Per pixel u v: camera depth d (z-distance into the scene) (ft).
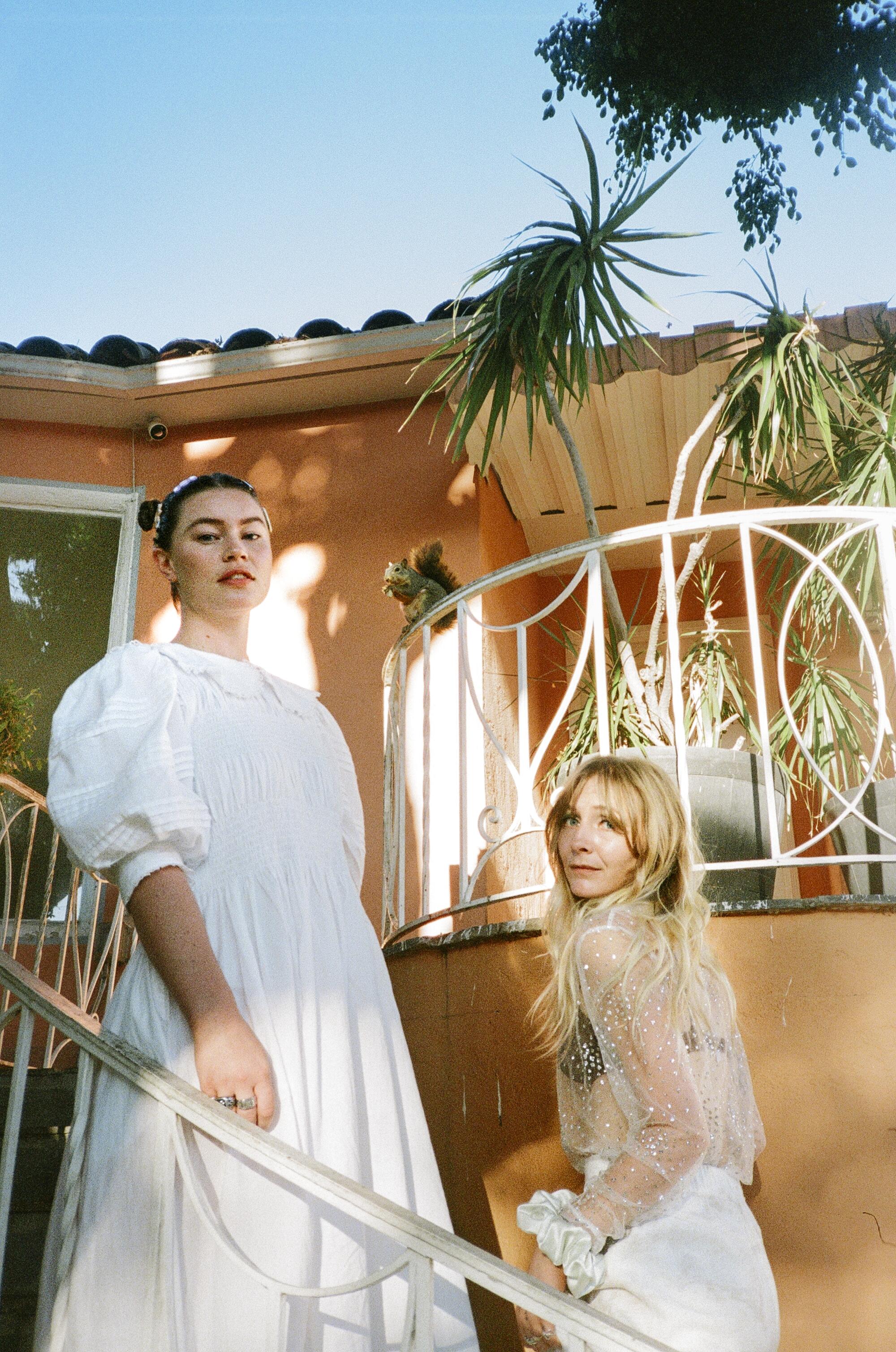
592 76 21.77
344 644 16.81
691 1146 5.05
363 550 17.19
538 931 7.66
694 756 9.43
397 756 10.66
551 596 20.18
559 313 12.25
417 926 9.14
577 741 12.52
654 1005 5.32
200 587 6.02
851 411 12.84
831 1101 6.64
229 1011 4.69
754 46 20.83
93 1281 4.53
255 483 18.02
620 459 17.22
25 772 17.46
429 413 17.70
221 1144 4.65
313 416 18.22
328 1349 4.44
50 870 14.43
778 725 13.14
